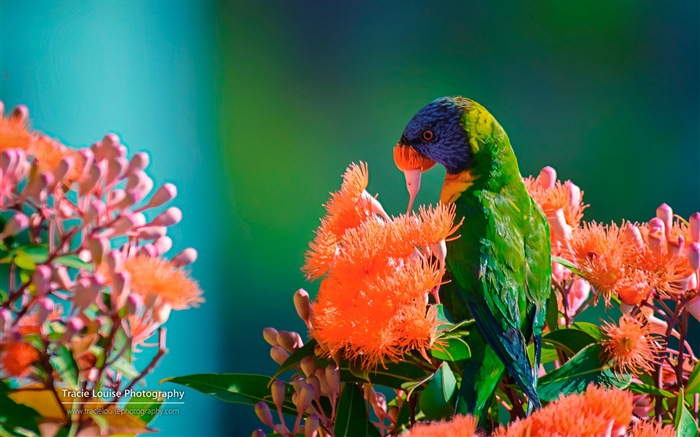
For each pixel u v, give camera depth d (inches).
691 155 489.7
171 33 440.5
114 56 390.9
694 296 99.7
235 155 454.0
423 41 503.8
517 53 505.4
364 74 494.0
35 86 354.3
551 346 119.4
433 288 103.0
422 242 95.1
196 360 382.6
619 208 478.3
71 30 368.5
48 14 359.9
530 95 500.4
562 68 502.3
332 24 497.7
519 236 118.0
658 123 491.8
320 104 483.5
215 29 467.2
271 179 454.6
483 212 120.0
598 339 104.9
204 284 411.2
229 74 469.1
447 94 496.4
